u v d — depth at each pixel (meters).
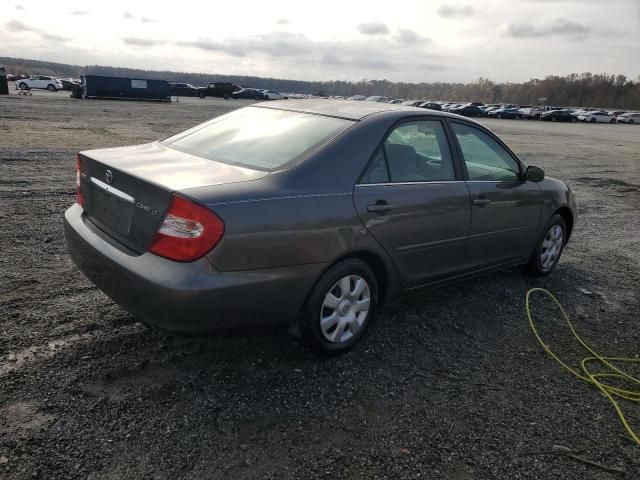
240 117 4.07
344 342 3.45
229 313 2.83
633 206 10.04
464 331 4.07
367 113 3.73
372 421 2.89
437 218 3.83
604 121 66.12
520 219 4.73
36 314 3.71
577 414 3.13
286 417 2.85
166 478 2.36
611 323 4.50
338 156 3.31
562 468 2.65
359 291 3.46
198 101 53.22
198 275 2.71
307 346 3.36
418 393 3.19
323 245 3.12
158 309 2.74
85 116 23.58
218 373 3.19
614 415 3.16
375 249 3.44
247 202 2.85
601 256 6.42
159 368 3.18
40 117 21.06
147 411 2.79
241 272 2.83
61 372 3.05
